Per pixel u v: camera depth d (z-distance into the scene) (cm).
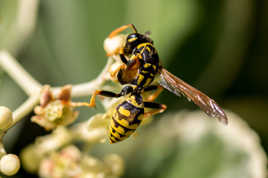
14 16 17
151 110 15
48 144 17
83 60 18
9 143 17
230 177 18
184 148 19
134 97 15
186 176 18
